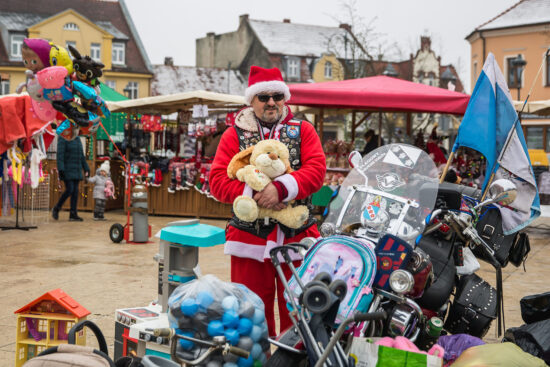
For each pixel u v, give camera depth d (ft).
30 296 19.58
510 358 10.16
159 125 45.55
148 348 11.82
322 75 190.90
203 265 25.80
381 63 103.30
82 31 160.25
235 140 12.73
